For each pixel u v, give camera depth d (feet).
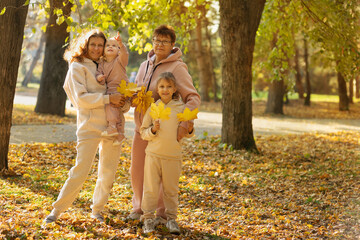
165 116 12.46
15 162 22.33
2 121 19.83
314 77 148.15
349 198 18.97
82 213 14.47
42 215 13.48
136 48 26.71
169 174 13.05
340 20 30.42
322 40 32.58
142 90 13.20
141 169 13.97
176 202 13.42
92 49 13.35
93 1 20.99
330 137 42.78
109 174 13.50
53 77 48.60
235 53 30.63
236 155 29.19
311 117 74.64
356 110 91.81
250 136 31.30
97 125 12.98
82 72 13.03
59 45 36.14
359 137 43.62
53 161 23.67
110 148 13.34
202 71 99.19
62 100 49.88
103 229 12.69
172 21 32.17
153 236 12.47
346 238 13.64
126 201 16.99
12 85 19.93
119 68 13.66
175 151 13.03
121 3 23.91
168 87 12.97
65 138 33.12
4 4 19.34
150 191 13.07
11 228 11.69
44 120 44.14
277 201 18.80
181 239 12.68
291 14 34.94
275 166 26.40
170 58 13.70
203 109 81.25
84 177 12.88
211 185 21.06
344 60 32.35
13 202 14.88
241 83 30.89
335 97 139.44
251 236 13.76
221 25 31.17
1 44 19.61
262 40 64.28
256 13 30.42
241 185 21.47
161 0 27.66
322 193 20.27
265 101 114.93
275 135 43.34
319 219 16.14
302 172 24.94
